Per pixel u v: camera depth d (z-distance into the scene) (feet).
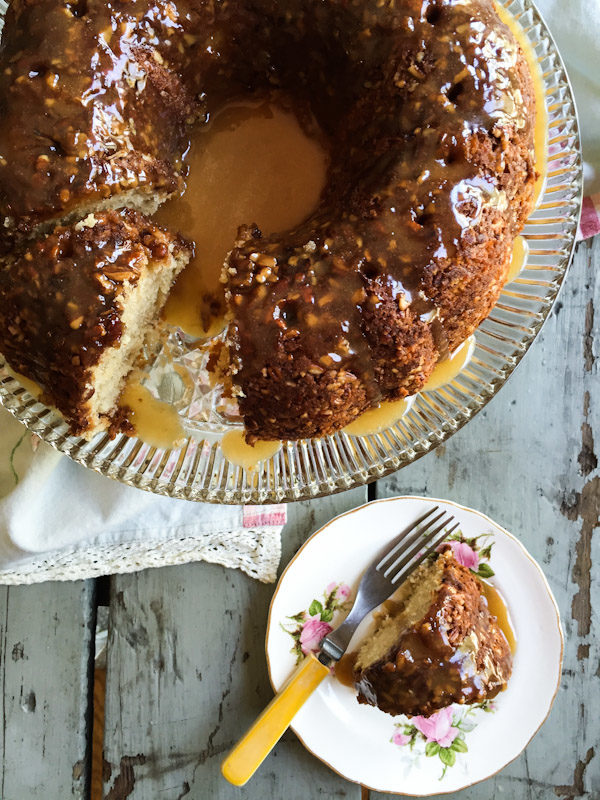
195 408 1.11
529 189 0.99
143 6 0.94
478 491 1.29
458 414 1.07
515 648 1.23
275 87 1.05
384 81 0.94
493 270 0.95
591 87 1.20
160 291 1.06
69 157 0.92
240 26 0.98
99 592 1.30
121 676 1.26
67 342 0.93
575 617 1.29
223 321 1.08
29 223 0.93
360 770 1.21
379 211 0.91
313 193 1.05
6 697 1.26
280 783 1.26
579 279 1.28
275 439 1.05
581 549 1.29
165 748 1.26
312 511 1.27
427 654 1.15
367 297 0.90
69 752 1.26
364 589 1.21
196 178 1.06
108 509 1.20
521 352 1.08
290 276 0.93
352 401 0.97
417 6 0.91
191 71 1.00
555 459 1.29
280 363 0.92
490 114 0.91
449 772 1.21
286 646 1.21
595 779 1.28
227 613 1.26
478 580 1.23
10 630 1.26
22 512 1.18
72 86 0.92
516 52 0.95
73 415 0.99
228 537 1.23
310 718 1.21
